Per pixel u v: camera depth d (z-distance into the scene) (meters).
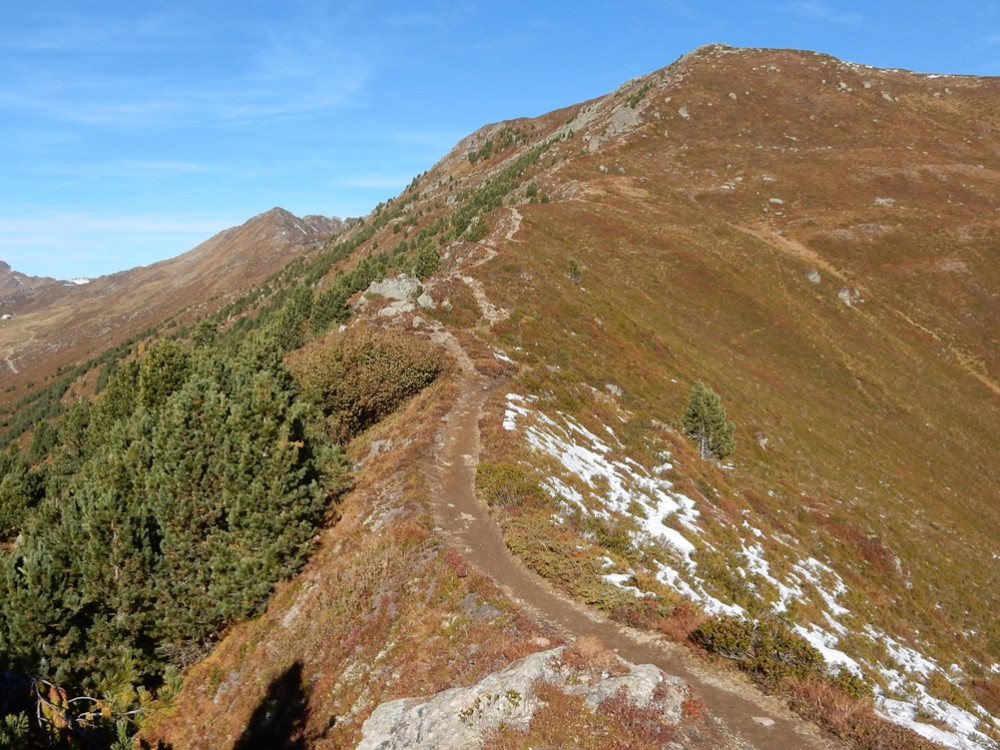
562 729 11.02
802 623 23.23
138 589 20.11
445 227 129.12
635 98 161.62
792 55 179.75
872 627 28.17
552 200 112.81
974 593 40.47
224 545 22.27
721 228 101.88
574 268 71.06
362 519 23.89
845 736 11.89
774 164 129.75
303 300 75.00
